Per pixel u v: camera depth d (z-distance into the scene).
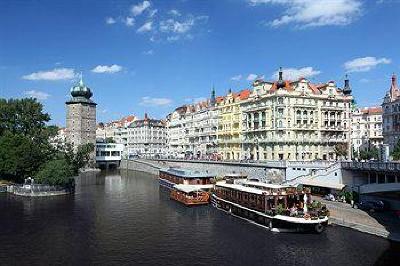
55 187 110.50
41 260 52.41
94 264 50.88
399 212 65.44
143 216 80.38
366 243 56.72
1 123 140.00
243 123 154.50
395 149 117.69
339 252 53.38
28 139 124.31
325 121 139.88
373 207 69.62
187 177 108.31
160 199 103.94
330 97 139.75
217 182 99.81
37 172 117.50
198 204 93.31
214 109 177.00
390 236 57.88
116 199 103.50
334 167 90.31
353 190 77.06
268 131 137.50
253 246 57.34
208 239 61.66
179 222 74.38
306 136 135.25
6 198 102.12
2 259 52.81
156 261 51.81
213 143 176.00
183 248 57.19
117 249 57.09
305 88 136.62
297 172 100.00
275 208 65.56
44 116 148.12
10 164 117.50
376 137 193.38
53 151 131.88
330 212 71.81
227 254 54.09
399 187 66.88
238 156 157.12
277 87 134.88
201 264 50.44
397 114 141.25
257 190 73.50
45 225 71.75
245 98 155.75
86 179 162.38
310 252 53.81
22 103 144.25
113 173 195.75
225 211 84.88
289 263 50.06
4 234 65.31
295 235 62.44
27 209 86.88
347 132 143.62
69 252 55.81
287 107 132.62
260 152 142.38
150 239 62.25
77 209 87.69
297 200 69.00
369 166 80.62
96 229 68.94
